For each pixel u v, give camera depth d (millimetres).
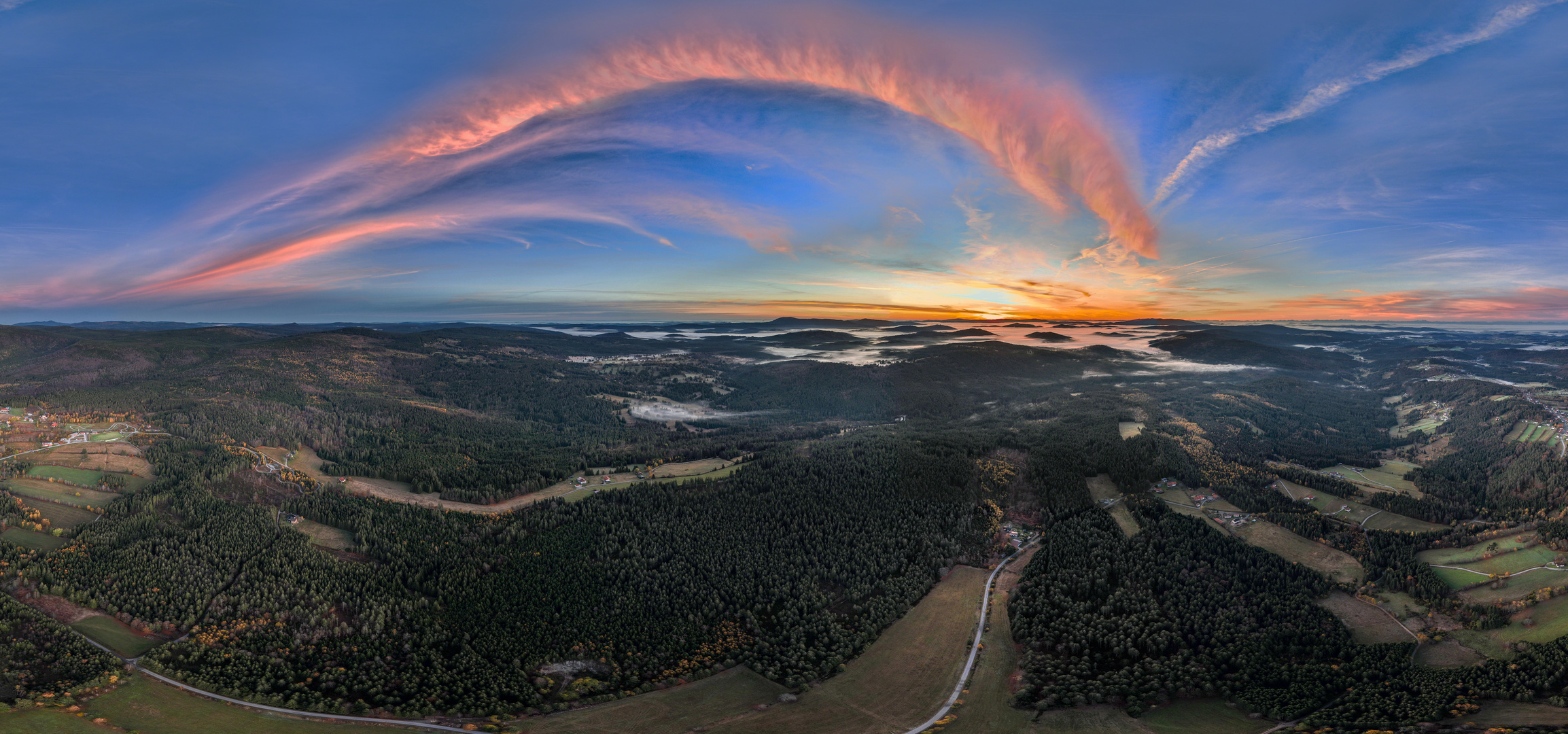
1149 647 138875
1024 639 145250
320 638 143250
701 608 156000
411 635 146000
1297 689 123562
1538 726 104500
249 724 117500
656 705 127125
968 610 159125
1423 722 108750
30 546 169875
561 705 126375
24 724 110312
